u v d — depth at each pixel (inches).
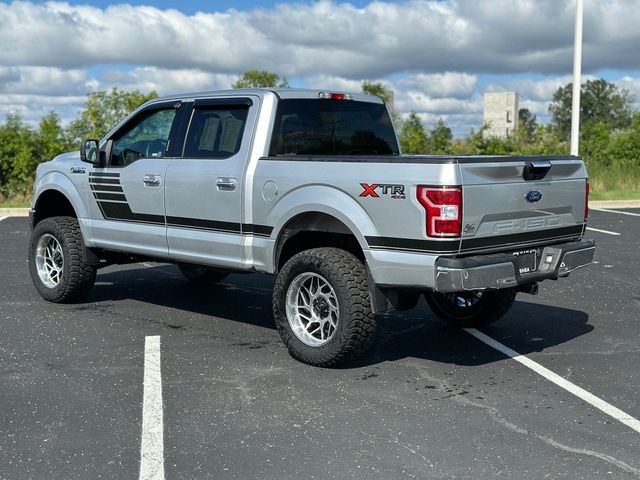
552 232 241.6
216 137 267.4
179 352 253.6
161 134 285.6
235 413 197.3
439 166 209.0
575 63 764.6
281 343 265.9
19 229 590.9
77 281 316.2
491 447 175.6
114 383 221.3
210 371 233.0
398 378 227.1
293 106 262.8
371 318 228.4
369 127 289.1
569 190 244.5
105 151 301.0
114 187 297.0
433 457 169.9
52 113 882.8
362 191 223.0
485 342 267.7
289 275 239.5
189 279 369.1
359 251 245.3
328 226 237.3
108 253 317.4
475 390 216.1
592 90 2812.5
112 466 165.6
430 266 211.6
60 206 343.0
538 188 232.1
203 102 273.4
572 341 268.4
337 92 278.1
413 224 213.0
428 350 257.9
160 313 309.9
